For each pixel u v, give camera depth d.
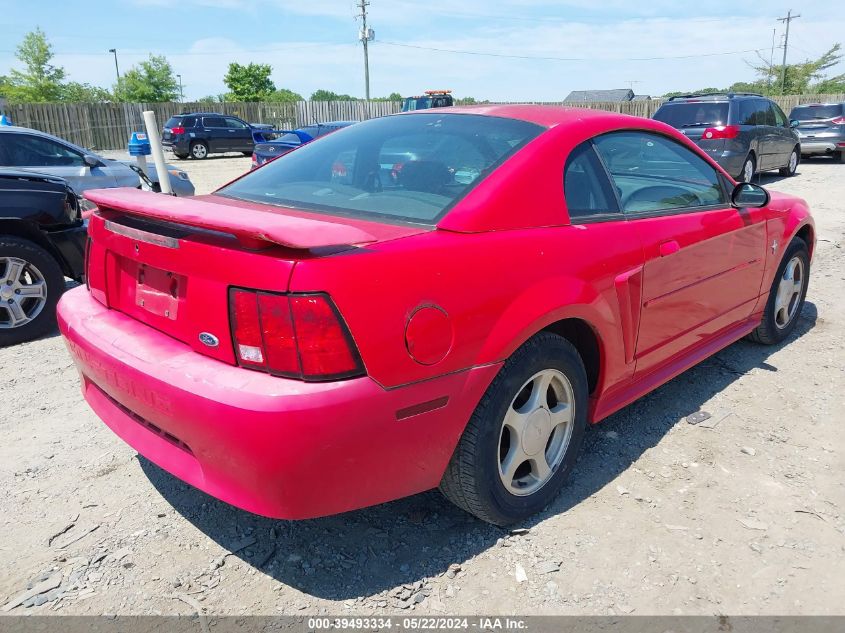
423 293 2.16
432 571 2.46
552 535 2.66
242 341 2.06
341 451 2.06
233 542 2.63
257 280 2.00
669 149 3.45
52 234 5.16
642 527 2.70
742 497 2.89
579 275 2.66
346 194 2.76
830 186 13.16
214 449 2.09
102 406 2.72
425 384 2.19
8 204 4.91
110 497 2.94
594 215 2.89
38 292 5.10
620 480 3.04
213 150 25.80
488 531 2.69
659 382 3.40
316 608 2.28
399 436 2.17
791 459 3.20
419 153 2.84
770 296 4.39
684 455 3.24
